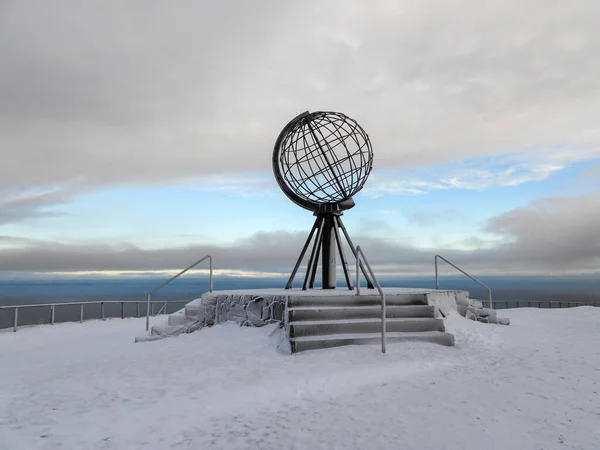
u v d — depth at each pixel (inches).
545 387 190.4
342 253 456.1
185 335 352.8
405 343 290.0
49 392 196.2
